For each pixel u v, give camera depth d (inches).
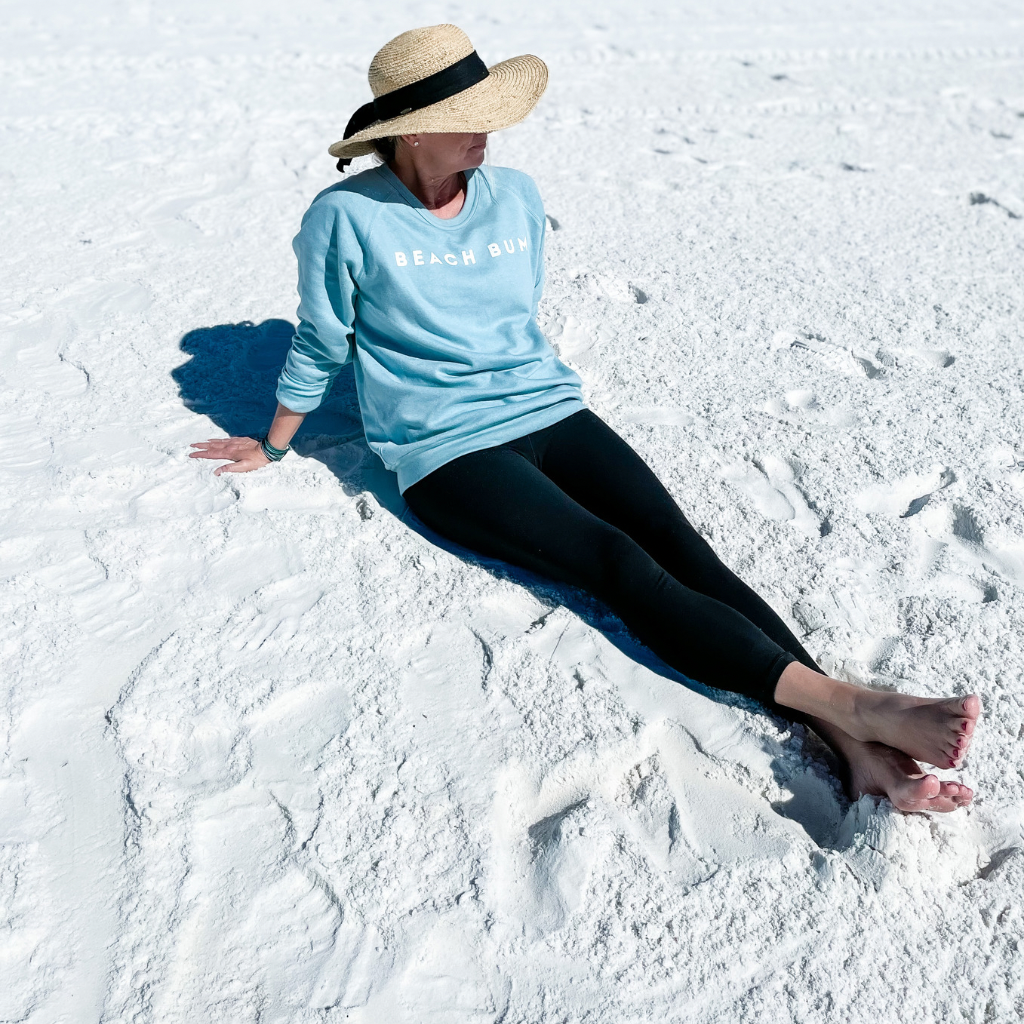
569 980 63.1
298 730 77.0
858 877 68.1
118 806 71.4
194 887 66.8
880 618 89.4
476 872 68.0
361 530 95.1
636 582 77.2
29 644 82.6
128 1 338.3
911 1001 62.9
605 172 191.6
